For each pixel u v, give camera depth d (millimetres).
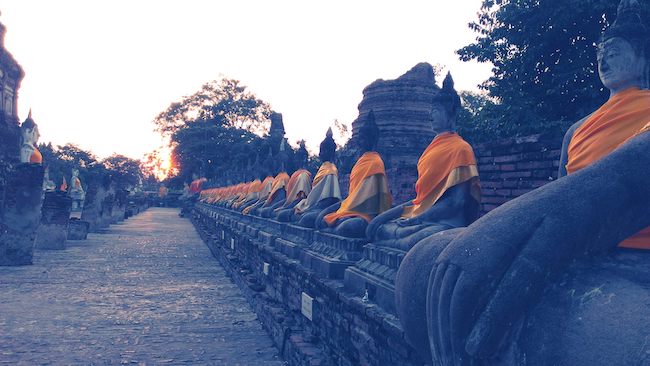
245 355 6250
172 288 10617
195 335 7098
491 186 5891
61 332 7000
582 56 9156
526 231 1769
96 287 10406
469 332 1841
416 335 2293
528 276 1724
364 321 4016
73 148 73375
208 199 28938
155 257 15719
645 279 1625
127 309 8562
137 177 90000
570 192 1771
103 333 7035
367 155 5957
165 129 52688
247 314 8469
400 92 14086
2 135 28625
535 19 9242
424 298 2182
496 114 10328
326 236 5988
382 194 5777
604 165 1787
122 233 24781
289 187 9531
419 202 4441
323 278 5336
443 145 4340
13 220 12914
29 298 9094
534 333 1728
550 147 5117
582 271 1767
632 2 2195
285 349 6000
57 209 16859
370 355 3826
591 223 1729
